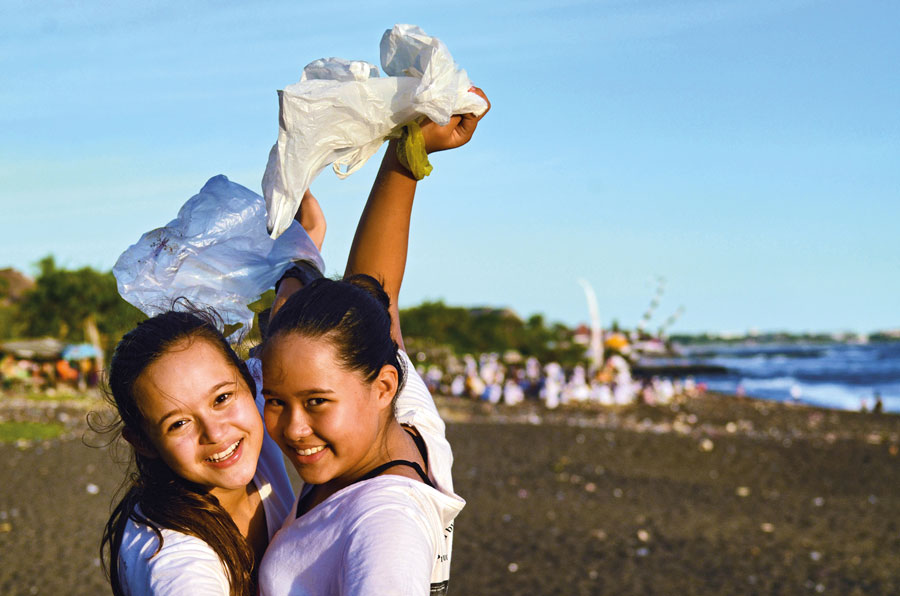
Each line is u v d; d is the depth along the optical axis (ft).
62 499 37.63
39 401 85.71
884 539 36.04
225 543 5.31
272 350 4.95
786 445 64.95
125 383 5.24
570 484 45.93
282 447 5.11
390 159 6.33
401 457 5.43
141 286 6.11
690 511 40.47
